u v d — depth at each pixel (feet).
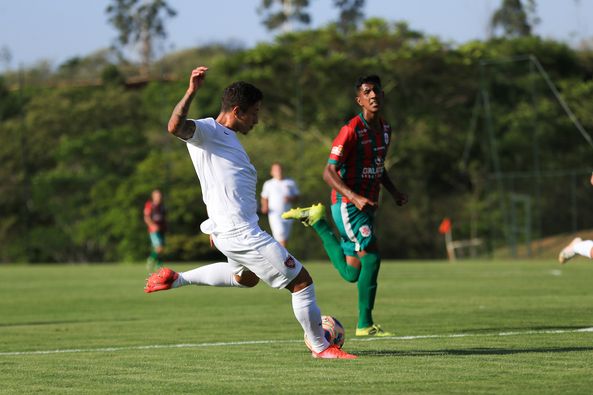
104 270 255.29
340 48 406.82
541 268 222.28
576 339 74.90
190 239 331.16
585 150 333.21
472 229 333.42
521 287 148.66
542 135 334.03
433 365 59.67
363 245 81.15
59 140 392.68
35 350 75.46
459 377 54.44
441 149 377.09
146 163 338.75
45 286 178.19
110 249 343.46
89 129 405.39
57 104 403.13
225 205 60.44
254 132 376.89
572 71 387.96
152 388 52.75
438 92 387.14
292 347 72.54
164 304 128.67
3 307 127.13
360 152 81.76
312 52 381.40
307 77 381.60
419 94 386.52
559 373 55.72
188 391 51.37
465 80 386.52
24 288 172.24
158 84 429.38
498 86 338.13
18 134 386.32
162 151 378.73
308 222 71.51
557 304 113.39
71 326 98.12
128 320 104.47
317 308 62.90
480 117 377.71
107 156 377.91
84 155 375.45
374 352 67.46
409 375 55.42
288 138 376.68
